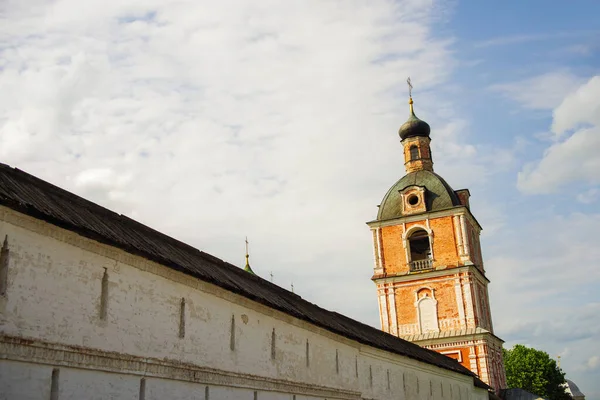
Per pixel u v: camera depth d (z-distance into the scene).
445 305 57.44
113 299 15.26
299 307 26.17
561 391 95.12
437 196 60.78
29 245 13.15
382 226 61.38
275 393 22.30
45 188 15.57
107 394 14.62
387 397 32.88
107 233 15.37
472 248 60.62
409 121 66.25
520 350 95.50
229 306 20.30
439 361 42.28
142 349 15.98
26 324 12.74
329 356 27.66
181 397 17.23
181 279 17.98
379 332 37.53
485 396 51.53
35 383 12.74
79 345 13.98
